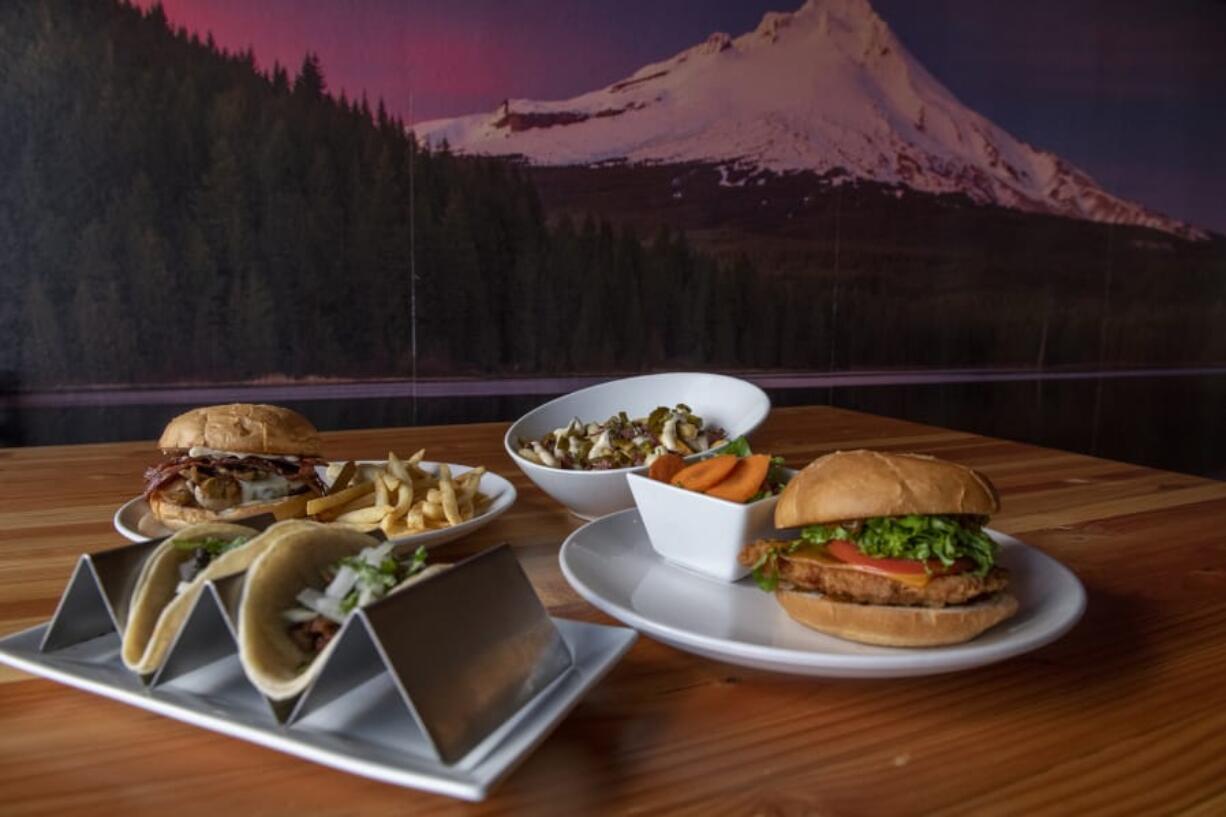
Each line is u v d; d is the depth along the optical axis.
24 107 2.97
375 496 1.22
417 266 3.68
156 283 3.23
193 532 0.74
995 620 0.78
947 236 5.11
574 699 0.63
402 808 0.55
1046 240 5.50
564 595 0.97
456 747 0.53
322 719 0.60
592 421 1.58
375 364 3.65
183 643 0.62
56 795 0.56
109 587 0.68
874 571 0.81
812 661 0.69
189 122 3.21
